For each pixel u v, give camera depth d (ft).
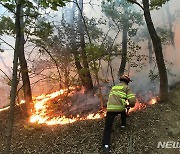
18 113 30.25
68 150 19.60
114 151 18.80
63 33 29.99
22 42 26.81
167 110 24.07
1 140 22.98
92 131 21.86
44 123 26.27
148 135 20.39
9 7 14.89
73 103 32.40
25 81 29.07
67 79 29.35
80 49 30.58
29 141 22.02
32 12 20.86
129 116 23.67
